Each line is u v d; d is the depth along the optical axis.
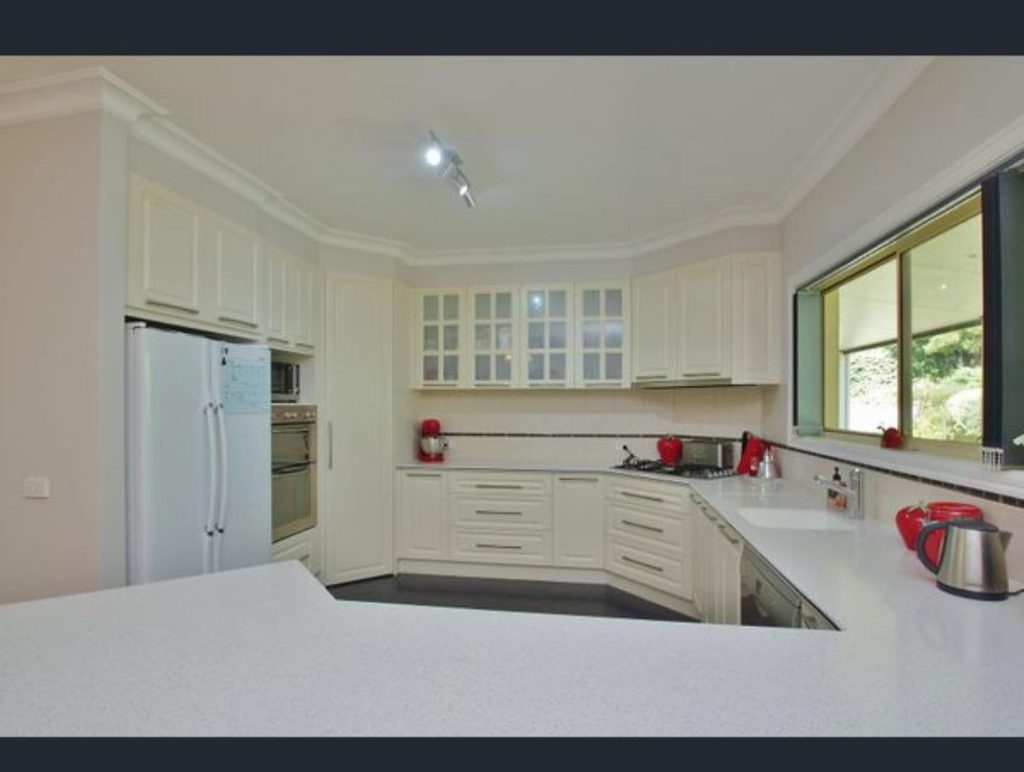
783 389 3.24
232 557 2.63
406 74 1.96
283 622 1.14
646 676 0.92
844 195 2.38
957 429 1.91
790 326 3.11
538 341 4.26
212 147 2.52
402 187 2.99
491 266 4.33
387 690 0.87
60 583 2.07
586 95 2.09
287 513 3.35
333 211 3.36
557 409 4.50
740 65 1.89
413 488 4.12
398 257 4.14
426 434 4.46
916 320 2.15
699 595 2.96
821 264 2.65
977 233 1.81
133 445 2.18
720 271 3.45
